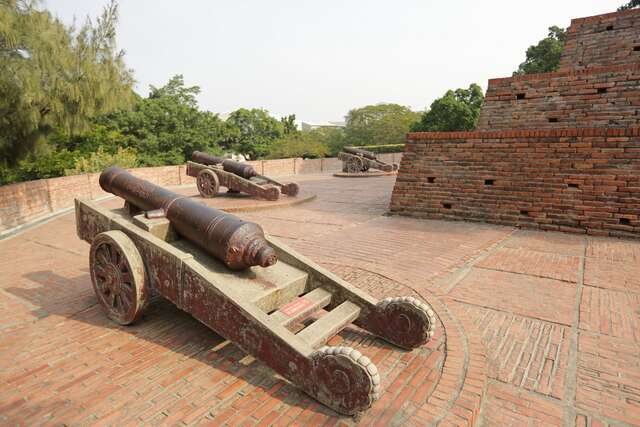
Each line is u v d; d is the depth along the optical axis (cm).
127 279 324
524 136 729
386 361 282
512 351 299
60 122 848
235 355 293
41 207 1016
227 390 251
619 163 650
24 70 729
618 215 654
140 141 2392
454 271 484
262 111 3862
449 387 248
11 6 727
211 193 1167
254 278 321
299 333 263
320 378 228
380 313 302
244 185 1134
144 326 340
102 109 881
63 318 359
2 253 639
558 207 705
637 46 1017
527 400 245
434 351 295
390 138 3878
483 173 780
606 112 841
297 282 326
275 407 234
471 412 225
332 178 2019
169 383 258
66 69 800
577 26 1109
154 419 224
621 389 253
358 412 225
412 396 242
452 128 3300
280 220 870
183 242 363
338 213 940
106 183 423
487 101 986
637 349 300
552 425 223
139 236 332
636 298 394
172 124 2575
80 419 224
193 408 233
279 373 250
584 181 679
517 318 353
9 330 336
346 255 564
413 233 702
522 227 742
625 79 824
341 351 217
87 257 598
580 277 456
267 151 3500
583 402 242
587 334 323
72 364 281
